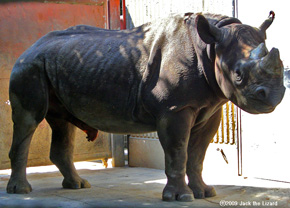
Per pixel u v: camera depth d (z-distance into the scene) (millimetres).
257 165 6824
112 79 5672
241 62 4633
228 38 4883
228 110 7180
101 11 8578
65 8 8250
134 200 5562
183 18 5480
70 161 6660
